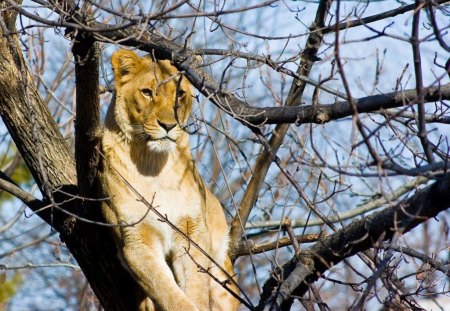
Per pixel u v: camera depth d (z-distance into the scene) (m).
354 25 10.82
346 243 10.23
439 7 10.39
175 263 12.22
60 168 12.20
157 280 11.76
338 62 8.30
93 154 11.52
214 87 10.49
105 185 11.86
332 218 15.39
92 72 10.65
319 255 10.44
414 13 8.60
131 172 11.97
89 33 10.28
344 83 8.34
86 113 11.07
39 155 11.26
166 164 12.14
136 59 12.19
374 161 8.54
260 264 24.70
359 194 15.95
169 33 13.39
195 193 12.29
